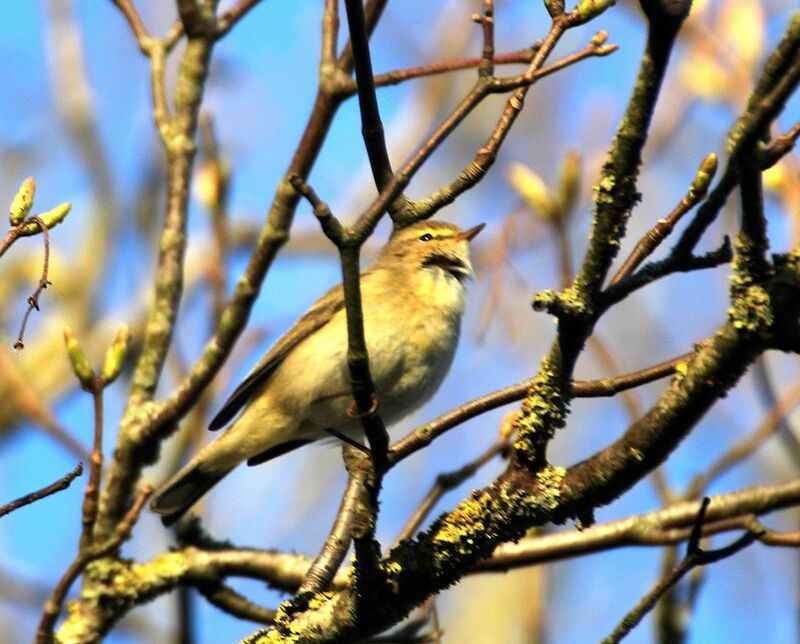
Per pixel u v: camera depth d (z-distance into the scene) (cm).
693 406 635
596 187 604
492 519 666
